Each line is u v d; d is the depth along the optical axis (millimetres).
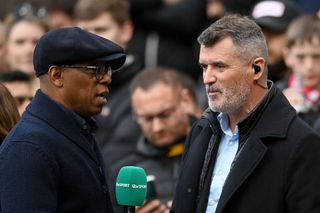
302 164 13344
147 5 24531
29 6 24578
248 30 13523
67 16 24641
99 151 14219
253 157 13477
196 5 24719
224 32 13477
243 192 13492
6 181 13094
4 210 13039
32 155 13156
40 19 23969
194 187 14086
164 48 24625
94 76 13602
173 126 18172
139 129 20422
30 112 13633
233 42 13430
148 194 16172
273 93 13781
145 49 24609
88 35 13648
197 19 24719
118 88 21547
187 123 18375
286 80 20047
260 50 13578
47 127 13477
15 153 13172
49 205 13086
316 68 19094
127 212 13859
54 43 13547
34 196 12992
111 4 22031
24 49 23547
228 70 13430
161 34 24672
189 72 24734
